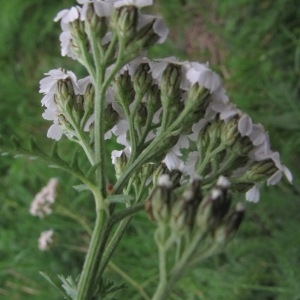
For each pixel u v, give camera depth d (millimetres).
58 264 282
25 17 333
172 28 294
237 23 279
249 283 236
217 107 101
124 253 262
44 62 327
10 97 321
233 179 103
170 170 107
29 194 298
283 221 233
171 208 85
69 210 250
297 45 262
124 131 109
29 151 93
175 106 101
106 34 101
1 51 334
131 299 255
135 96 106
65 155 288
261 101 260
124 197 95
